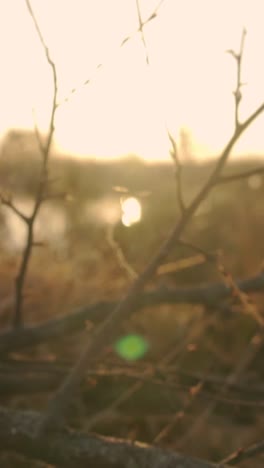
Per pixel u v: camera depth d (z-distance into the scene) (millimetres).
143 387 3293
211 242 5590
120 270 4113
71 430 1900
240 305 3441
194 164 4973
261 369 4098
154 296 3328
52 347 3934
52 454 1872
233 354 4098
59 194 2619
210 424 3502
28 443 1898
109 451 1816
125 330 4027
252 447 1885
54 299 4086
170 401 3271
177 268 3500
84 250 4824
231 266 5152
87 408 3379
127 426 3510
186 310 4355
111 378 3146
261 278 3412
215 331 4051
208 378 2930
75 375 1915
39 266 4461
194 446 3385
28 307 4016
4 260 4695
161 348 4035
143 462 1768
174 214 5492
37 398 3500
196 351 4070
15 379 3244
